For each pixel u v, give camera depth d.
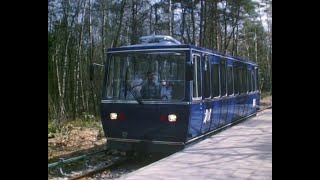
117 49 12.03
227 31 41.19
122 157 12.75
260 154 10.16
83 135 17.80
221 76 14.91
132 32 28.98
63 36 26.47
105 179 10.63
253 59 56.09
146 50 11.72
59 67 27.77
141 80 11.69
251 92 21.00
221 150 10.77
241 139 12.66
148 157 13.19
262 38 56.16
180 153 10.47
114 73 12.02
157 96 11.48
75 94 27.12
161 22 31.88
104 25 29.69
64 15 25.22
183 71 11.33
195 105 11.67
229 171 8.34
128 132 11.75
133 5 28.50
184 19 32.91
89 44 29.61
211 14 33.47
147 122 11.52
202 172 8.30
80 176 10.54
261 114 23.39
